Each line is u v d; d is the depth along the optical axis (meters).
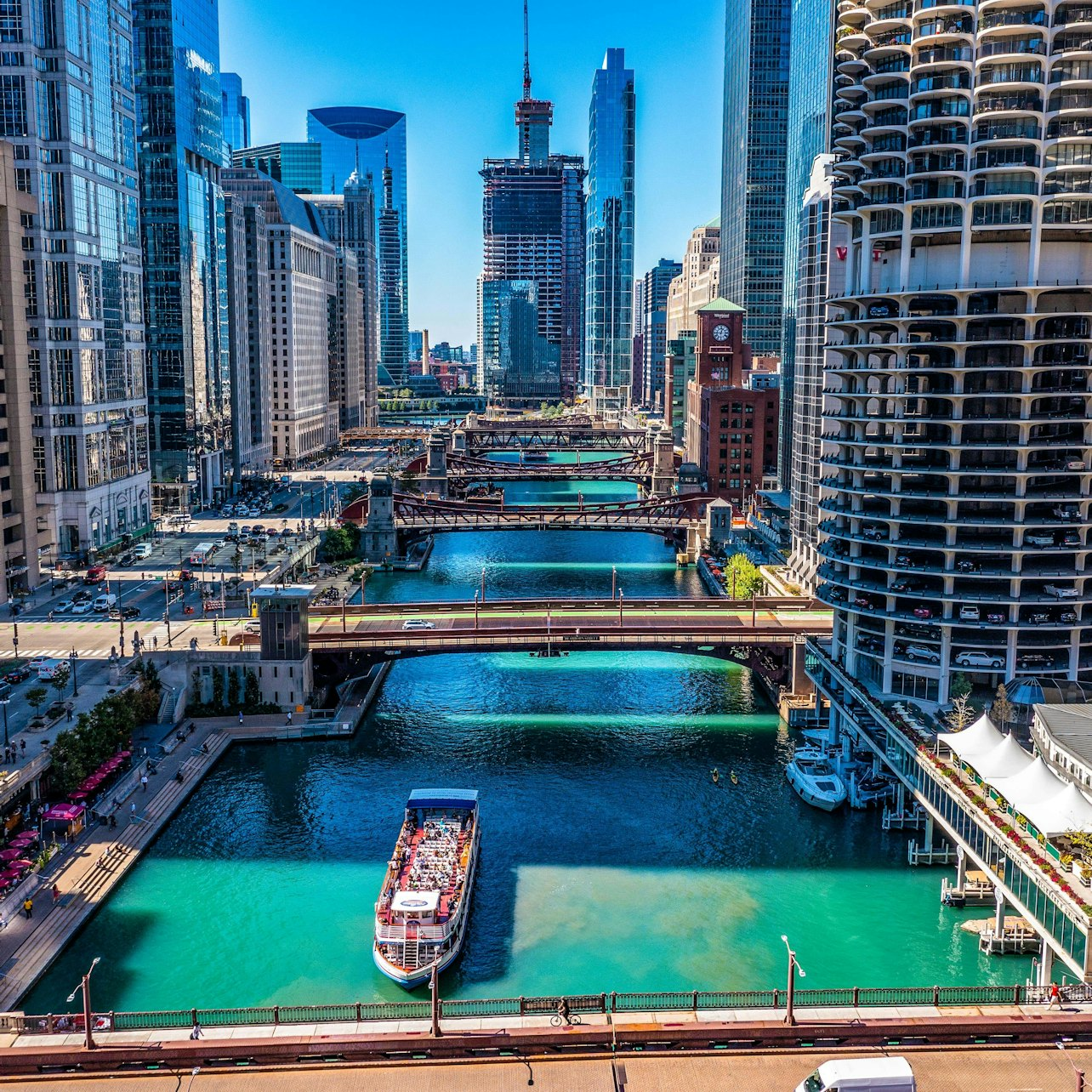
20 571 199.38
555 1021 74.62
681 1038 72.44
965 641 124.12
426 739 146.38
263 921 98.81
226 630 172.12
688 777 132.88
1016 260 120.19
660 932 96.88
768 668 162.50
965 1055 71.62
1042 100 115.69
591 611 180.75
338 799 126.00
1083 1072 69.75
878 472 125.56
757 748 143.12
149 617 185.38
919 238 124.88
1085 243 120.31
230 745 142.88
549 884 105.69
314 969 91.19
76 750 117.25
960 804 97.81
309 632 159.62
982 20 117.81
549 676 177.12
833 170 133.50
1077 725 104.69
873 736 125.38
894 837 116.94
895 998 84.62
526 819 120.69
